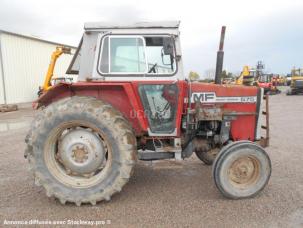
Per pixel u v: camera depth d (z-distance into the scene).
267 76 25.39
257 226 3.04
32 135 3.55
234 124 4.14
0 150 6.25
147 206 3.52
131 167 3.54
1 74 16.22
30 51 18.64
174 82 3.74
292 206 3.48
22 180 4.41
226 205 3.53
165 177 4.51
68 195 3.52
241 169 3.70
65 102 3.54
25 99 18.34
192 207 3.48
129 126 3.59
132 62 3.78
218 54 4.29
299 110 12.75
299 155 5.62
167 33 3.74
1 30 16.05
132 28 3.74
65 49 11.34
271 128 8.45
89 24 3.75
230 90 4.04
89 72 3.83
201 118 3.93
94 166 3.62
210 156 4.96
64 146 3.61
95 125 3.48
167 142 4.02
